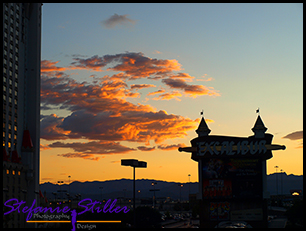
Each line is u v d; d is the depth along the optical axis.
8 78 162.50
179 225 178.12
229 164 133.12
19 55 173.12
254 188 131.38
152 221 163.88
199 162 135.75
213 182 133.12
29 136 173.00
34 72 180.88
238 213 130.88
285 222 167.12
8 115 161.12
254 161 132.50
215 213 131.75
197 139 136.00
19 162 162.75
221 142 134.38
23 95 176.12
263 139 133.12
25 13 179.88
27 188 169.50
